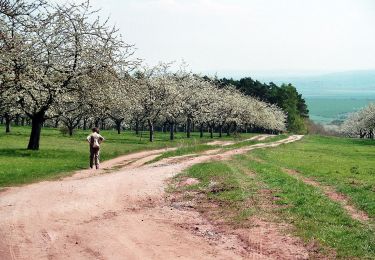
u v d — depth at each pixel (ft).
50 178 95.71
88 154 161.48
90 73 153.07
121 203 67.56
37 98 152.35
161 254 41.27
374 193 75.31
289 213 58.49
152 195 75.66
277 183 83.97
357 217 57.36
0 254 40.40
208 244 45.37
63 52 150.82
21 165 114.83
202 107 360.48
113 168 124.16
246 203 65.21
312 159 161.48
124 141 258.37
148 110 277.44
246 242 46.16
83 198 68.95
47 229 49.57
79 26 152.66
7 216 55.11
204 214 60.75
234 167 114.11
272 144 268.21
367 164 147.74
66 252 41.34
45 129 368.68
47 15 137.49
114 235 47.83
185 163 130.00
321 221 54.54
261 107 540.93
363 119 575.79
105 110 171.12
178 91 313.94
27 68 132.16
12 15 64.23
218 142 302.25
